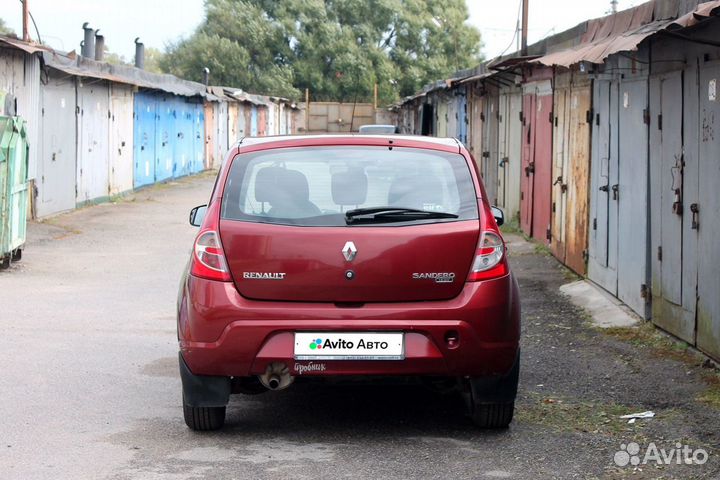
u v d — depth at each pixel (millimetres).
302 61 73938
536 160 16812
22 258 14734
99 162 25297
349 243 5902
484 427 6406
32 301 11203
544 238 16156
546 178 15898
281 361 5852
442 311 5875
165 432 6297
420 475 5461
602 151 11898
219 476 5402
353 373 5875
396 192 6105
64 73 21516
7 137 13000
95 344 9000
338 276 5887
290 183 6125
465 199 6133
